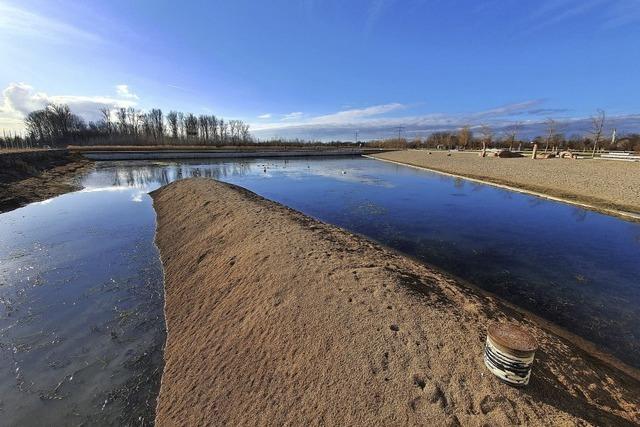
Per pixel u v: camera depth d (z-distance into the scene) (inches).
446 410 118.6
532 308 258.7
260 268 252.2
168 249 402.0
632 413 129.0
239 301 225.3
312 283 212.8
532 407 118.4
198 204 524.4
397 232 467.2
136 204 687.1
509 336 126.3
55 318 257.4
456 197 738.8
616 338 218.2
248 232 338.0
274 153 2244.1
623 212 539.2
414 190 847.1
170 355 208.1
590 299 273.1
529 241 422.0
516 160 1466.5
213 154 2032.5
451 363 137.9
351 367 143.0
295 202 697.6
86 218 562.6
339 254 263.9
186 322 236.7
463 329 162.6
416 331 158.6
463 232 464.4
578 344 210.1
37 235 462.0
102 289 306.0
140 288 308.8
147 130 2979.8
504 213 577.0
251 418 138.6
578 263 349.7
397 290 197.0
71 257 382.6
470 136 2999.5
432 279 243.6
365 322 167.6
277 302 202.4
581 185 767.1
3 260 371.6
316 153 2411.4
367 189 870.4
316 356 154.5
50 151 1293.1
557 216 549.6
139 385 188.2
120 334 237.1
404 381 132.0
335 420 124.5
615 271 328.2
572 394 131.3
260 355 169.9
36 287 308.2
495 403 118.8
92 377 194.5
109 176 1143.6
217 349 190.2
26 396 180.4
